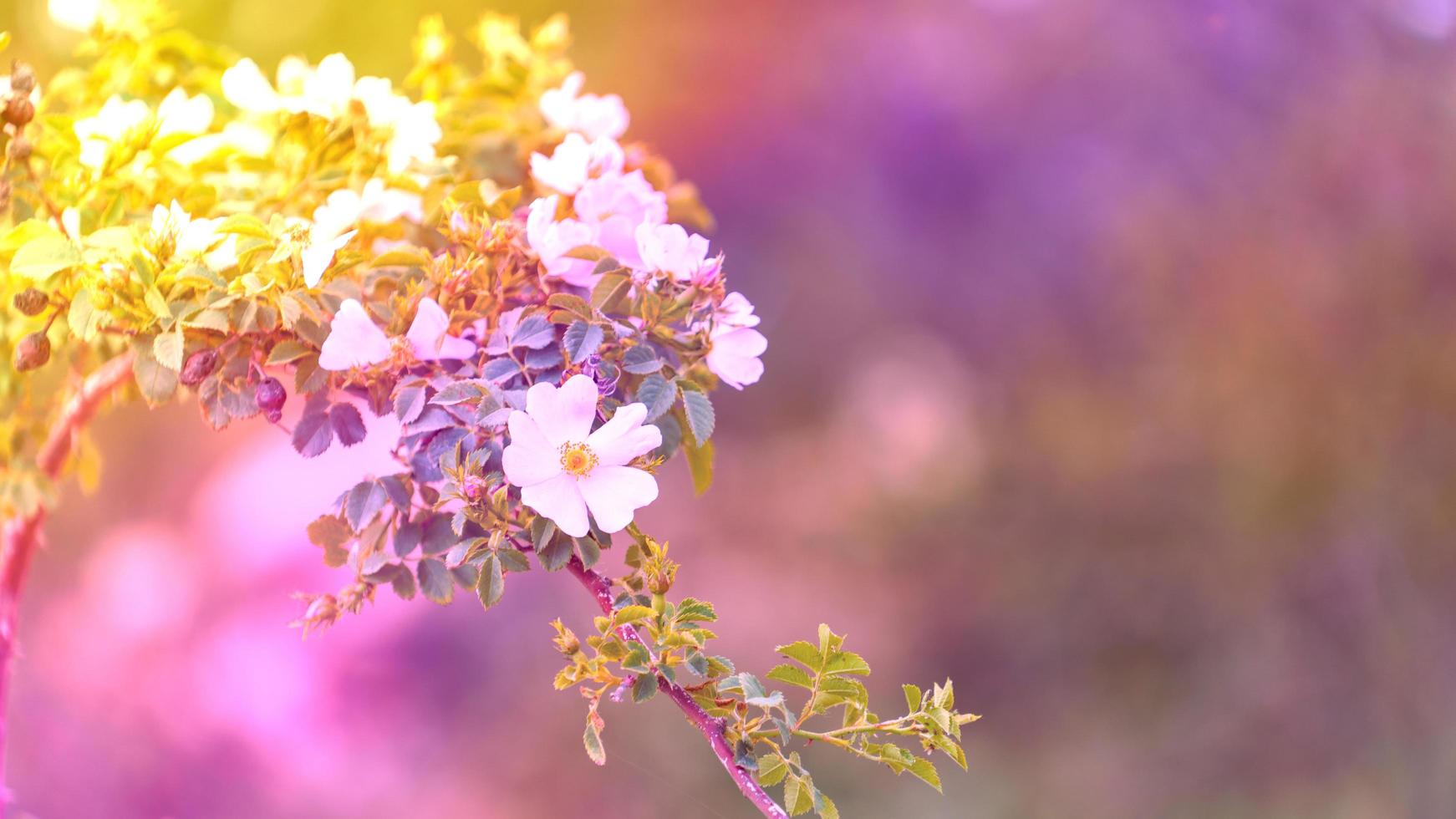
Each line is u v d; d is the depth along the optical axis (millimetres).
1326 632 5172
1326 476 5348
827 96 6867
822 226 6918
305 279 1571
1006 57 6684
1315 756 4961
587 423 1543
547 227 1590
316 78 1675
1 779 1765
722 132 6840
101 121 1646
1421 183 5477
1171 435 5699
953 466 5945
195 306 1579
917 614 5559
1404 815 4715
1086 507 5695
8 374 1724
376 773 4172
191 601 4227
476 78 1800
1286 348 5559
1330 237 5625
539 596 4684
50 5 1740
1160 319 5988
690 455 1610
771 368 6637
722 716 1559
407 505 1572
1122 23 6344
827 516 5820
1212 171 5992
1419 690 4949
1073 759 4984
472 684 4430
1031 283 6484
